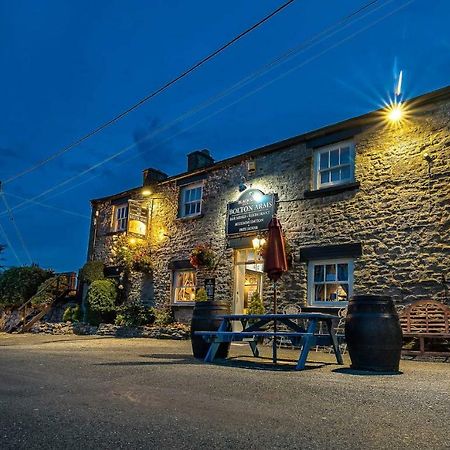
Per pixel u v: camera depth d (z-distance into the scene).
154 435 2.27
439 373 4.75
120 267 13.70
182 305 11.76
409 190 8.11
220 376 4.08
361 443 2.15
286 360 6.02
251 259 10.87
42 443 2.15
